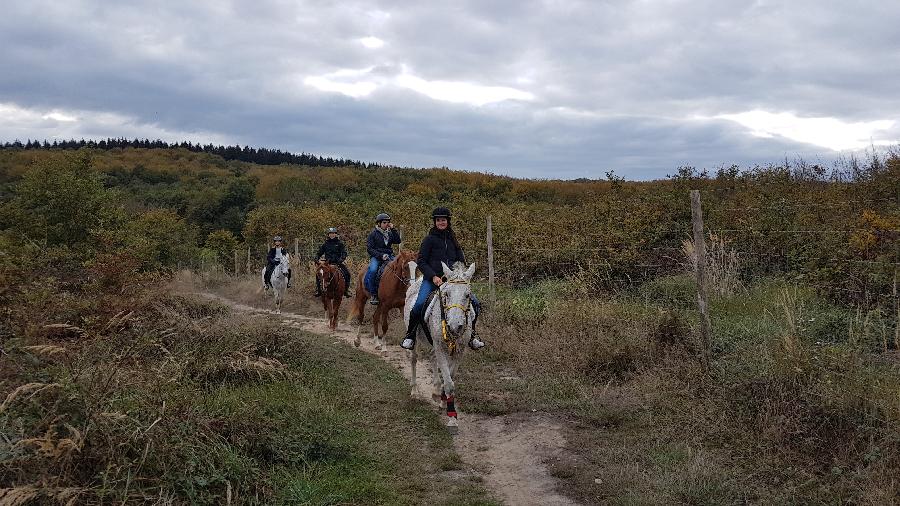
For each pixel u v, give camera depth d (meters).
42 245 11.77
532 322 10.87
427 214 22.20
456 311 6.97
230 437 5.82
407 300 8.70
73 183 21.02
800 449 5.82
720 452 6.11
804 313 8.34
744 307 9.56
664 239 13.11
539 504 5.54
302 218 30.92
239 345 8.87
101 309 8.70
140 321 8.66
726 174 15.87
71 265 10.64
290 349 9.48
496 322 11.23
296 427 6.34
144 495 4.55
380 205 27.45
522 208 18.75
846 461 5.48
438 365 8.11
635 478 5.76
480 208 18.22
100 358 6.11
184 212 52.22
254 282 22.72
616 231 13.17
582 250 13.27
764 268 11.18
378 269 11.55
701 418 6.66
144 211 40.38
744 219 12.55
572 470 6.14
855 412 5.94
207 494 4.93
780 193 13.44
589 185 45.41
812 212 11.59
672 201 13.43
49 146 109.44
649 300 10.94
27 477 4.38
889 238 8.43
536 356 9.53
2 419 4.63
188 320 9.53
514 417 7.66
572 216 15.63
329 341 12.20
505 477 6.11
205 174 83.25
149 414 5.33
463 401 8.20
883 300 7.89
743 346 7.72
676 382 7.58
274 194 55.44
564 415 7.64
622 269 12.49
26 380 5.10
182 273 26.88
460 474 6.17
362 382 9.12
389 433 7.10
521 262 14.90
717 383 7.18
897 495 4.86
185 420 5.56
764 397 6.54
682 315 9.34
